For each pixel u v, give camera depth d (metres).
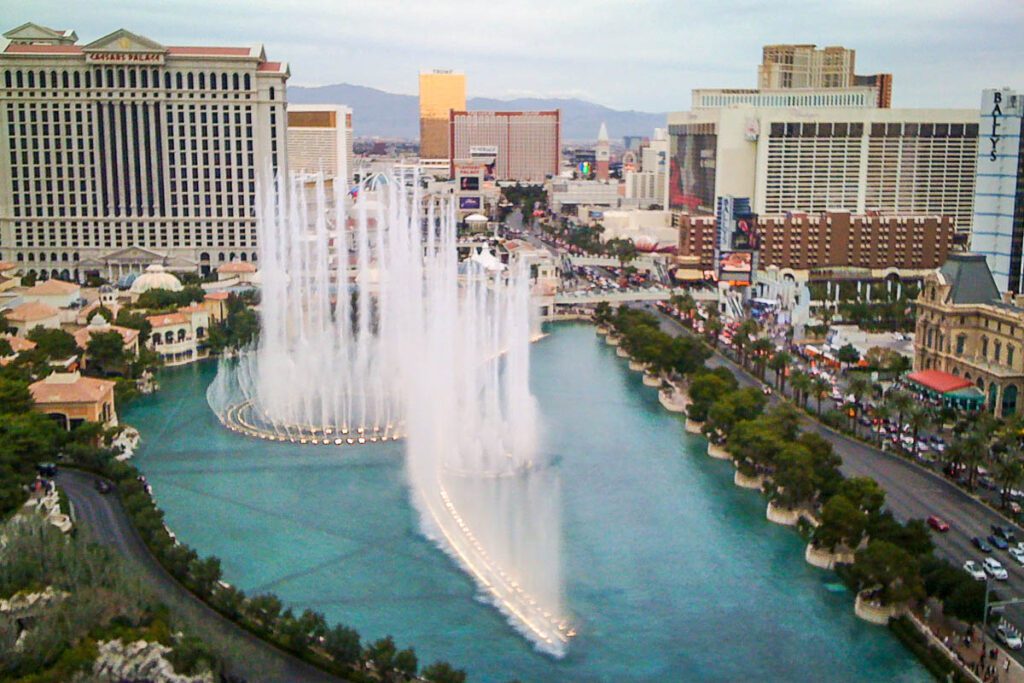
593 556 194.38
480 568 187.75
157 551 179.25
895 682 153.62
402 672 145.25
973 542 195.12
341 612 170.00
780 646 163.12
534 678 151.75
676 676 153.62
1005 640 160.75
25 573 148.38
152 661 134.88
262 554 191.62
